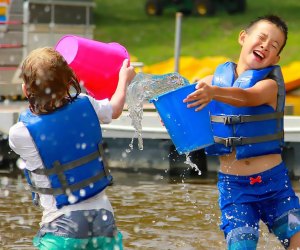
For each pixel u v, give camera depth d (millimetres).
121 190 15031
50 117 7383
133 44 53000
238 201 8961
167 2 60875
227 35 53250
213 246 10773
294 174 16938
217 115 9141
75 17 30062
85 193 7422
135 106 8492
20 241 10906
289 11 59562
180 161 17469
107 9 63812
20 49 26828
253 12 59562
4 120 18609
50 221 7430
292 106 20484
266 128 9047
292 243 8781
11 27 27328
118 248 7539
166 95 8430
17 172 17547
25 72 7371
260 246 10789
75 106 7465
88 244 7422
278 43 9148
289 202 8906
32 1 28812
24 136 7387
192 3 59438
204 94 8219
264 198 8914
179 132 8492
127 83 8008
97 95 8727
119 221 12188
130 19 60594
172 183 15984
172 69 30609
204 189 15219
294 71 29750
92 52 8570
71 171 7410
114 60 8641
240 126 9023
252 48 9172
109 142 18016
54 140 7375
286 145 16953
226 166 9133
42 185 7453
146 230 11609
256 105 8898
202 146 8531
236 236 8742
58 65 7363
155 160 17641
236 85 9055
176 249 10562
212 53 48531
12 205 13359
